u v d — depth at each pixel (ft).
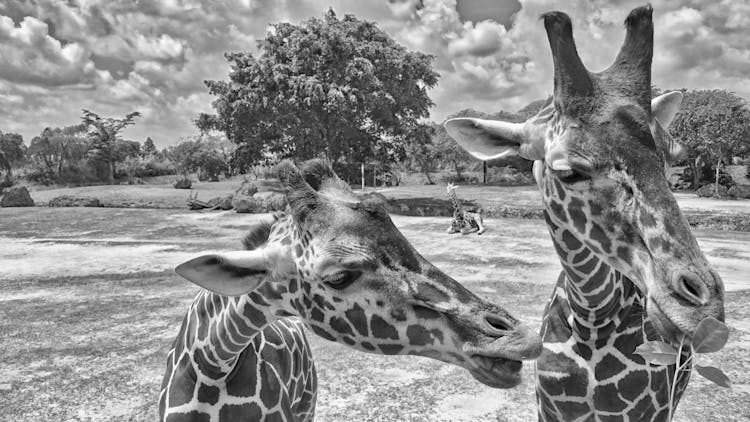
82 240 56.03
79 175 243.40
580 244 9.20
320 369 20.79
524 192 110.52
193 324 8.86
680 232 7.27
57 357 22.45
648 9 7.99
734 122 127.44
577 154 7.98
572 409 10.55
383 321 7.32
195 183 193.47
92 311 29.50
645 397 10.00
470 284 34.01
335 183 7.95
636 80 8.11
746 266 40.42
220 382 8.67
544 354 10.71
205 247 50.80
